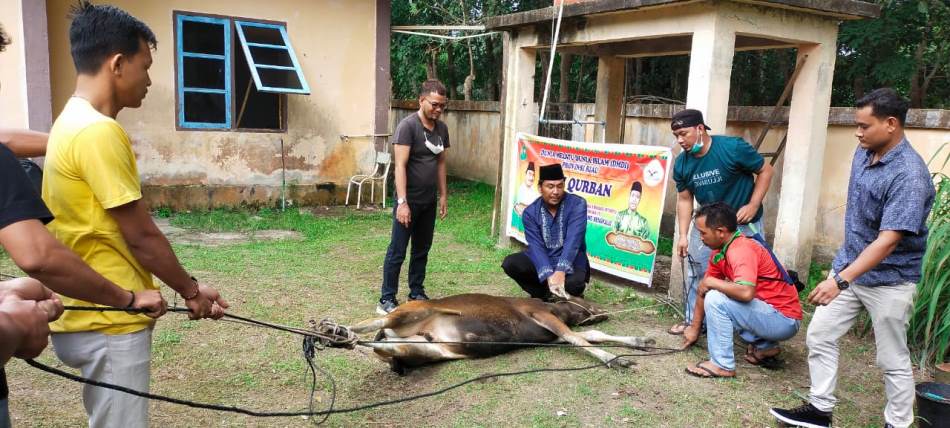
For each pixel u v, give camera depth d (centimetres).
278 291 580
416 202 525
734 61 1159
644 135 926
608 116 866
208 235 805
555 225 514
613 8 601
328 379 404
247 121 1129
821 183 732
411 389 395
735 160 462
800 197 622
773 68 1162
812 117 610
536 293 547
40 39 803
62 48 845
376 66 1046
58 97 851
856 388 417
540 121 706
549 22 698
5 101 799
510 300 469
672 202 898
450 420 355
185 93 977
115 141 213
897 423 344
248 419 350
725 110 556
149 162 916
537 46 729
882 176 321
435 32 1359
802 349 480
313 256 717
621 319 542
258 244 762
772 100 1165
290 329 306
